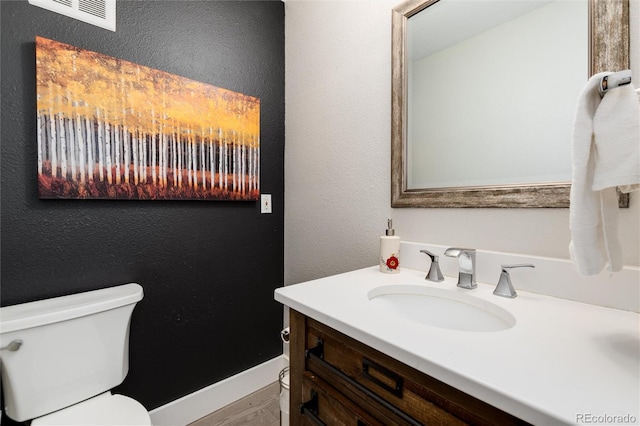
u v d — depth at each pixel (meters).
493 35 0.92
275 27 1.74
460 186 1.00
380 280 0.96
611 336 0.55
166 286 1.37
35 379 0.94
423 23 1.09
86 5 1.13
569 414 0.35
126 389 1.27
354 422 0.63
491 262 0.89
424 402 0.51
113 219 1.22
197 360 1.49
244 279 1.65
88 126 1.11
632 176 0.46
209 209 1.50
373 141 1.28
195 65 1.42
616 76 0.48
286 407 1.15
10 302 1.02
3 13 0.99
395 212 1.20
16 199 1.02
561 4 0.79
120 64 1.18
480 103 0.95
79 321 1.02
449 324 0.83
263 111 1.69
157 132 1.28
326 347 0.72
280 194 1.80
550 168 0.81
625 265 0.69
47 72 1.03
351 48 1.37
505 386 0.40
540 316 0.65
